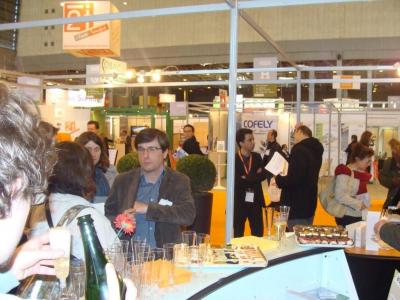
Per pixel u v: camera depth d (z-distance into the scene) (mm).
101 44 6043
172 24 14258
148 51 14586
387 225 2430
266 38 3607
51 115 9781
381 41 12531
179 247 1919
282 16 13258
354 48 12812
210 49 13961
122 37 14750
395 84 16734
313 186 4293
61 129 9977
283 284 2283
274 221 2510
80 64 15438
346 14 12766
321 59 13328
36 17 15477
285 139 10656
